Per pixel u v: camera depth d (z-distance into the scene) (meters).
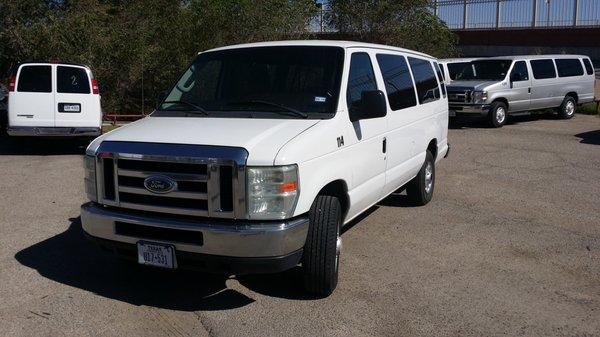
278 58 5.58
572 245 6.40
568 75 19.20
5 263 5.70
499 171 10.62
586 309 4.77
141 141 4.59
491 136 15.37
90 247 6.20
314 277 4.77
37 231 6.74
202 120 5.08
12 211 7.58
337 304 4.83
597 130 16.33
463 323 4.50
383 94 5.58
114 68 18.83
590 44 26.02
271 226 4.29
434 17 22.23
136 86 19.66
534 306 4.82
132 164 4.57
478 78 18.22
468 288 5.18
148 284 5.24
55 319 4.53
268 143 4.42
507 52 28.44
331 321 4.52
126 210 4.65
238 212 4.29
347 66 5.42
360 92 5.60
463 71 18.73
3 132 15.24
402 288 5.17
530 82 18.02
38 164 10.90
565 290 5.16
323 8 22.45
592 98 20.14
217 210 4.32
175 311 4.70
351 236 6.69
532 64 18.23
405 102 6.82
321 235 4.68
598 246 6.37
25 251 6.05
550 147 13.37
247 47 5.86
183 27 18.94
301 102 5.18
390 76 6.50
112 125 17.25
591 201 8.38
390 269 5.63
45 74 11.46
